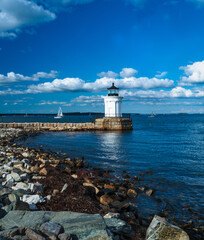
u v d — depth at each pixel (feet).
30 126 165.89
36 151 73.15
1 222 18.29
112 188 35.78
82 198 26.71
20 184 30.14
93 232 17.02
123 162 59.41
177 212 28.81
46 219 18.58
